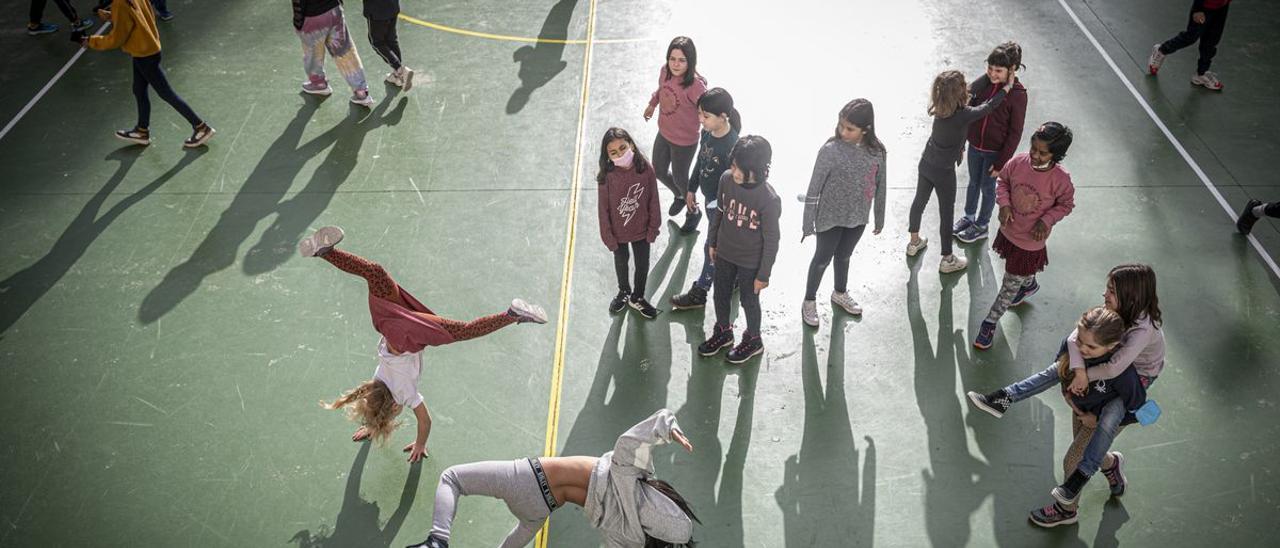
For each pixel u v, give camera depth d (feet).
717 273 21.01
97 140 29.66
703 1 36.81
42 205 26.96
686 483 19.29
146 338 22.74
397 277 24.36
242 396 21.26
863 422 20.52
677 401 21.08
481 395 21.24
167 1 37.14
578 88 31.71
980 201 27.04
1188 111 30.01
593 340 22.66
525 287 24.08
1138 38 33.83
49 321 23.21
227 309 23.52
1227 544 17.85
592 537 18.21
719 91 21.08
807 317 22.85
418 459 19.72
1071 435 20.08
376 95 31.68
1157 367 17.28
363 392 18.17
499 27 35.35
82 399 21.22
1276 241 24.88
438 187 27.53
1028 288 23.30
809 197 20.51
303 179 27.94
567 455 19.89
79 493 19.17
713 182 22.85
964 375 21.57
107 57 33.83
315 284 24.26
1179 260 24.40
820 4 36.50
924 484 19.16
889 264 24.70
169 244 25.55
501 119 30.35
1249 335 22.22
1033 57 32.86
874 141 19.79
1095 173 27.43
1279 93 30.66
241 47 34.30
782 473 19.44
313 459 19.85
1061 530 18.19
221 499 19.06
